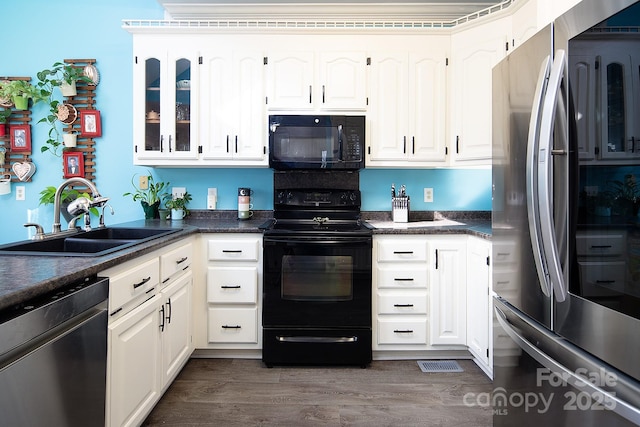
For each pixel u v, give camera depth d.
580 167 0.99
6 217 2.80
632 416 0.81
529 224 1.14
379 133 2.53
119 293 1.39
